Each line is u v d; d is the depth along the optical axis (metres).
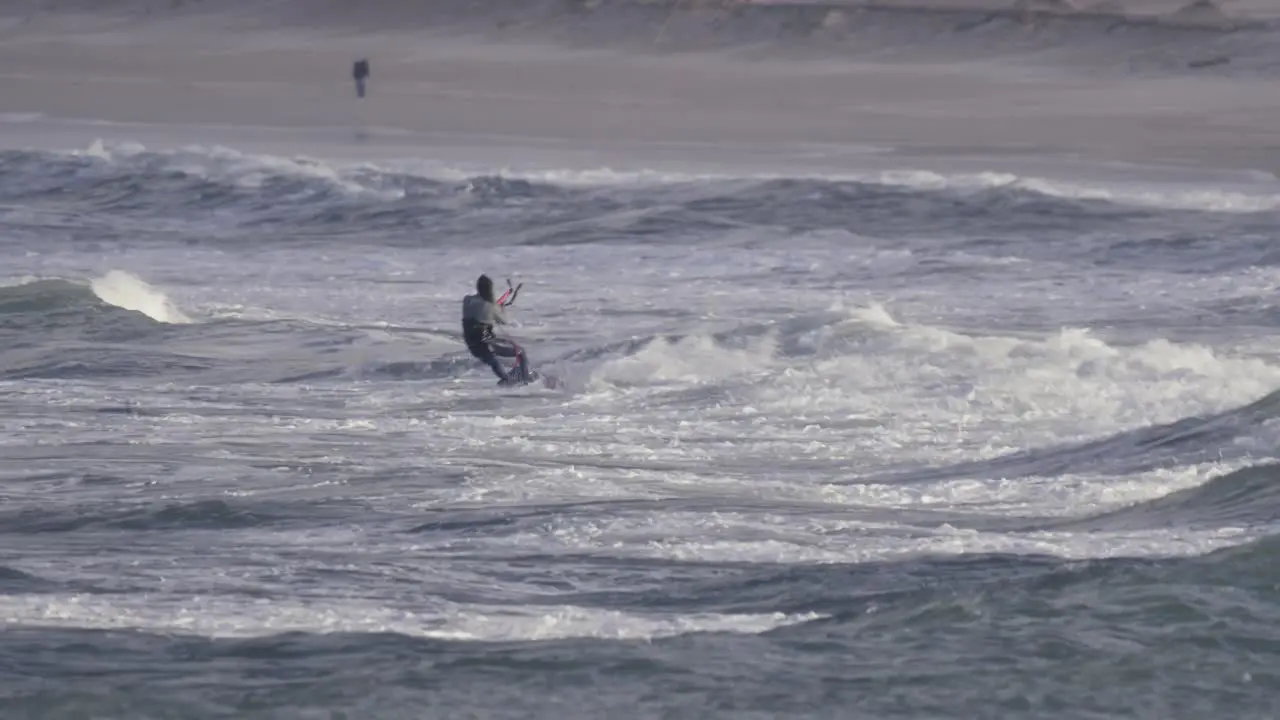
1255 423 53.16
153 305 88.12
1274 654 32.88
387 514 45.44
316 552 41.25
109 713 30.19
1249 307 86.88
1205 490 46.16
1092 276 99.56
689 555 40.81
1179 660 32.69
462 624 35.34
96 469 51.94
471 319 69.06
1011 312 87.81
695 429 59.41
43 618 35.47
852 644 34.03
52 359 74.25
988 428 58.62
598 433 58.97
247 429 59.50
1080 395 62.69
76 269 105.81
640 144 197.62
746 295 94.25
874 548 41.41
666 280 100.25
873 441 57.03
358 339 79.62
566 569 39.69
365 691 31.41
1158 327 82.06
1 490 49.03
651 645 34.06
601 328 83.69
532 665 32.84
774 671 32.56
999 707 30.70
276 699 30.92
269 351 76.94
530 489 48.88
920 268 102.81
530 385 68.06
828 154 184.12
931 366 67.69
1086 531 42.97
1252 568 37.53
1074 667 32.44
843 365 68.19
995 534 42.91
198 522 44.66
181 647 33.69
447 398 66.31
